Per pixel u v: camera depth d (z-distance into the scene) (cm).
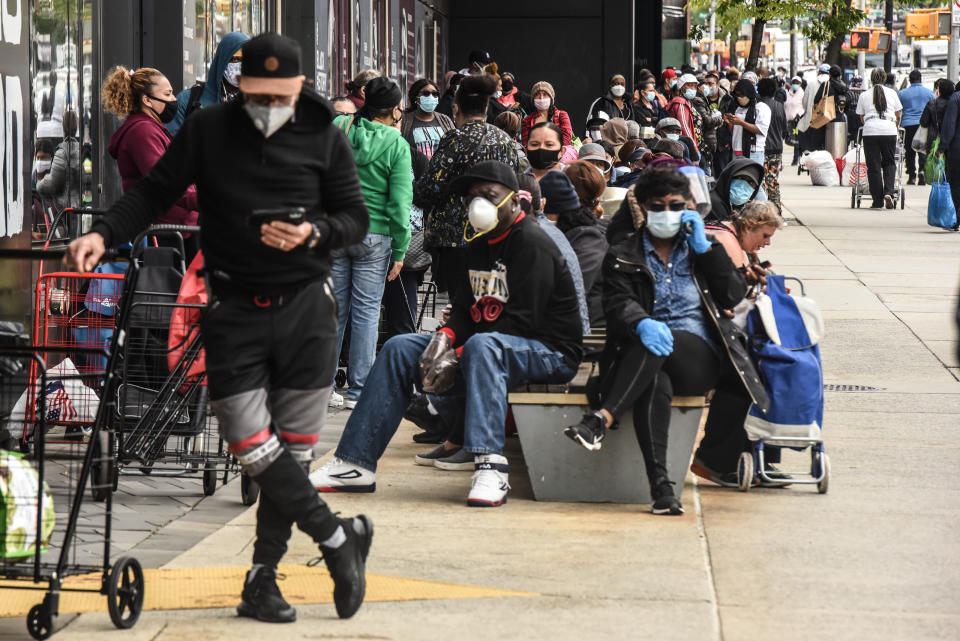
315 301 1096
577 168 2027
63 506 1173
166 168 1084
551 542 1407
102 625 1124
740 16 7975
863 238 4506
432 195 2088
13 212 1794
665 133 3609
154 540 1398
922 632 1130
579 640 1101
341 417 2150
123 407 1576
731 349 1570
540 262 1590
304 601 1200
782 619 1159
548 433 1597
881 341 2803
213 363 1085
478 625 1136
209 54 2653
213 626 1127
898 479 1727
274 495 1097
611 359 1564
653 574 1291
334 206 1111
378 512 1539
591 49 5900
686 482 1723
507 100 3678
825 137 7081
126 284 1176
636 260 1564
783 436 1644
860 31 10306
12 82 1806
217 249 1084
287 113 1057
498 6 5912
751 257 1794
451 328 1636
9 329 1686
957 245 4334
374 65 4391
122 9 2352
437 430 1889
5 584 1150
